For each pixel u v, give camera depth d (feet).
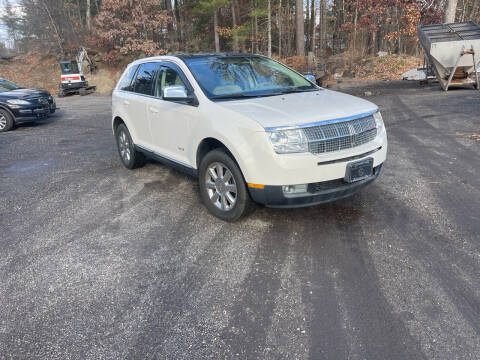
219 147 13.70
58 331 8.60
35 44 129.80
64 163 23.72
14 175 21.57
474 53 40.93
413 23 72.69
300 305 9.06
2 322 8.99
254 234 12.75
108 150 26.73
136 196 17.06
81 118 45.55
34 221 14.85
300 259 11.07
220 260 11.27
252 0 84.94
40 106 40.19
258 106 12.51
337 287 9.66
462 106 33.32
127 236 13.15
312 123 11.40
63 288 10.25
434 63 43.65
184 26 107.96
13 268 11.40
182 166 15.62
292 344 7.88
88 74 100.83
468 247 11.23
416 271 10.18
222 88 14.35
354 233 12.42
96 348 8.03
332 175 11.60
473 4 93.40
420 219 13.16
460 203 14.28
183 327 8.54
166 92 13.70
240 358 7.59
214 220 14.02
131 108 19.02
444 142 22.72
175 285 10.14
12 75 110.32
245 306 9.14
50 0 122.31
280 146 11.17
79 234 13.50
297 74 17.02
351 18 94.43
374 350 7.61
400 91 47.37
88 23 121.39
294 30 108.88
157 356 7.74
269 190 11.58
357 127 12.10
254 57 17.11
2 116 37.76
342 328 8.24
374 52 79.56
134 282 10.37
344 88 55.62
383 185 16.49
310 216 13.83
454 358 7.32
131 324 8.71
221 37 104.83
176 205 15.71
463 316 8.44
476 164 18.57
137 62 19.61
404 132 25.80
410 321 8.36
